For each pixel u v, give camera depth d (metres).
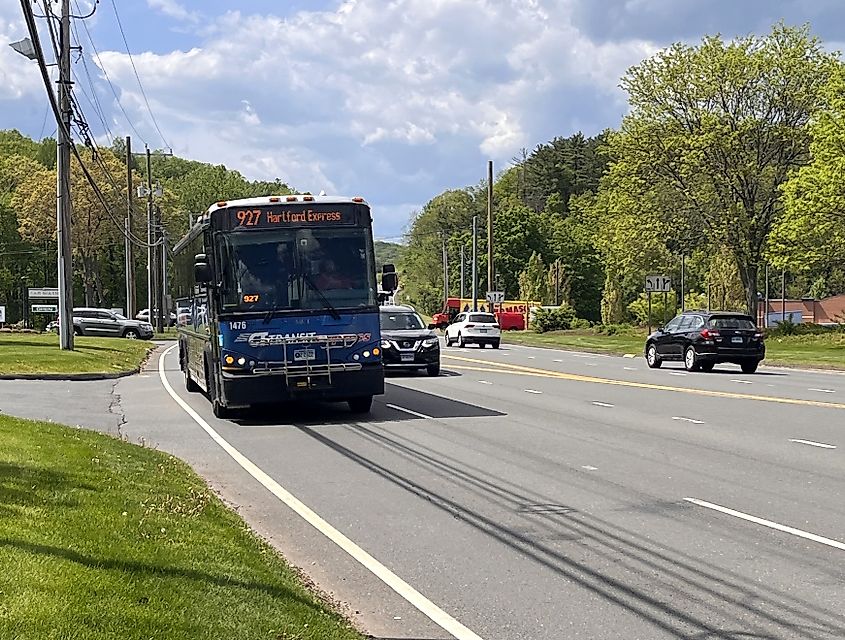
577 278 115.12
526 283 99.12
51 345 36.47
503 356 41.84
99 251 83.56
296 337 16.88
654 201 57.97
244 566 7.05
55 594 5.56
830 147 45.56
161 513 8.61
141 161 121.06
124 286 96.06
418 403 20.47
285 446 14.44
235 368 16.73
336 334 17.00
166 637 5.14
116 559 6.61
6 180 92.12
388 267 17.59
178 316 26.91
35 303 81.94
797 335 51.88
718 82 55.44
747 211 56.62
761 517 9.44
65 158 34.25
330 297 17.06
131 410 19.39
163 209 83.56
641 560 7.93
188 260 23.11
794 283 130.38
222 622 5.57
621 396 21.92
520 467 12.39
